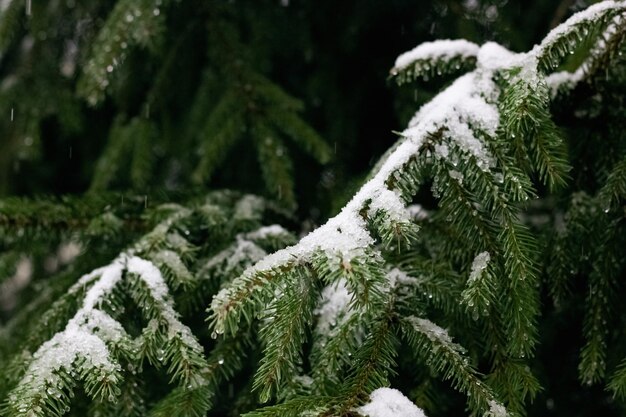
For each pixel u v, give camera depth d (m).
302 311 1.31
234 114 1.83
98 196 1.62
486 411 1.30
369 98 2.14
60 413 1.29
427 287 1.41
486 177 1.35
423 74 1.51
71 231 1.59
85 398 1.48
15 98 2.23
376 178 1.33
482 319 1.39
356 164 2.13
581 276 1.57
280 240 1.55
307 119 2.13
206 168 1.81
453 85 1.44
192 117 2.05
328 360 1.35
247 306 1.30
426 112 1.43
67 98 2.24
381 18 2.01
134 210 1.63
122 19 1.71
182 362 1.34
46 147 2.56
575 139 1.54
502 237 1.35
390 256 1.45
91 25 2.12
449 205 1.37
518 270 1.33
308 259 1.28
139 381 1.44
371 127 2.17
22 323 1.62
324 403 1.28
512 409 1.33
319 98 2.10
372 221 1.33
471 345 1.41
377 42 2.10
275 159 1.78
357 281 1.24
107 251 1.61
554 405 1.66
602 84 1.49
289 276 1.28
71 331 1.35
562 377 1.67
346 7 2.01
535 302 1.34
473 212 1.37
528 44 1.90
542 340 1.66
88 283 1.46
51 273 2.23
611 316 1.43
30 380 1.30
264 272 1.28
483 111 1.38
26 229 1.56
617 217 1.45
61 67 2.26
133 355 1.34
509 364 1.36
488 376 1.36
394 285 1.39
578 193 1.50
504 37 1.82
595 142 1.52
